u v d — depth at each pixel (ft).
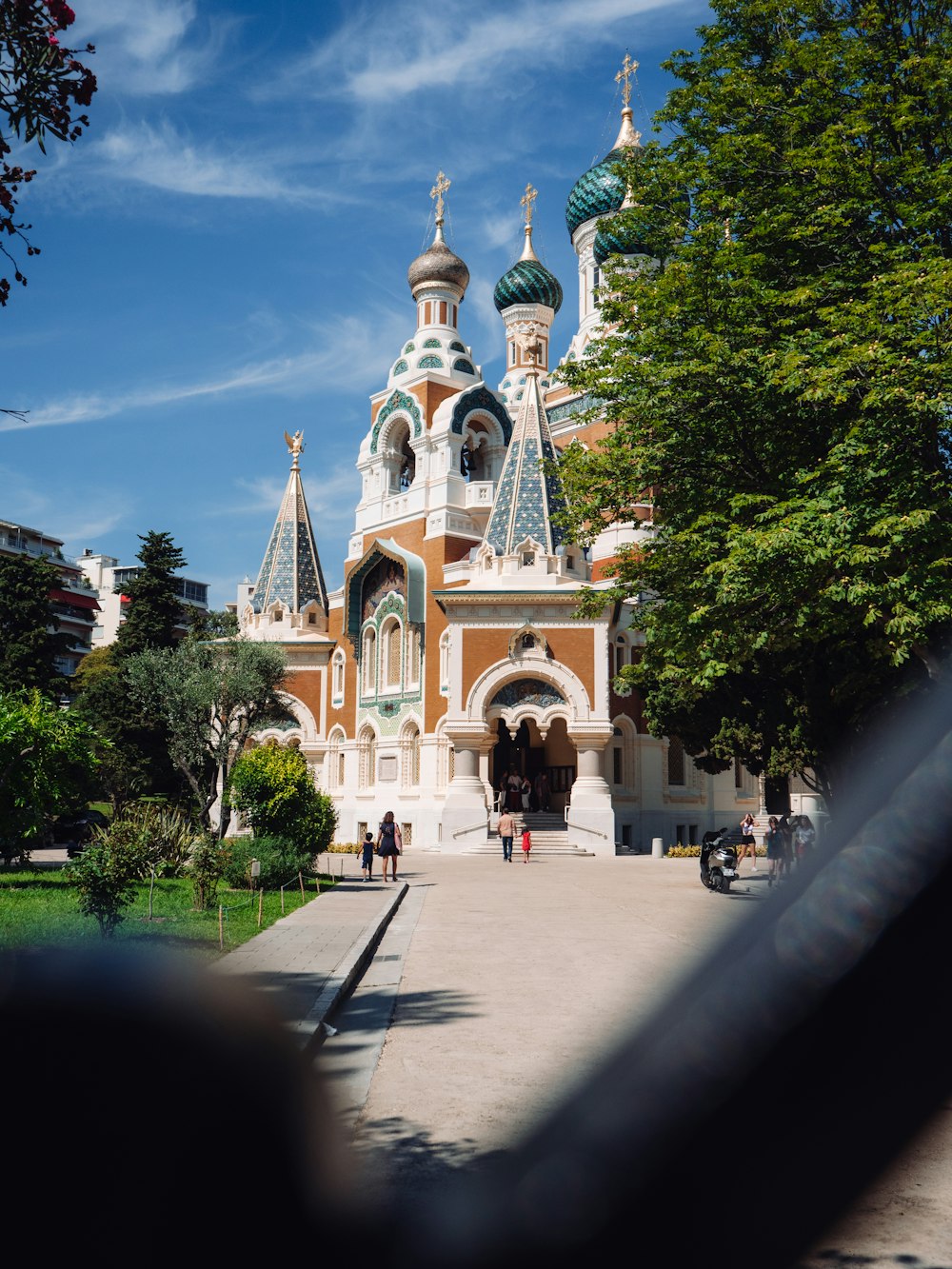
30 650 151.74
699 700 96.73
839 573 50.29
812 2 56.49
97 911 44.24
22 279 28.07
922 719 7.00
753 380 52.65
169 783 153.07
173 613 169.07
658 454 58.85
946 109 51.98
